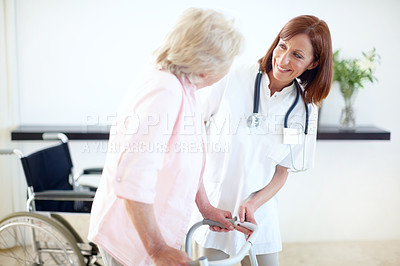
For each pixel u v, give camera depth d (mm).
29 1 2496
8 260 2174
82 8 2537
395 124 2666
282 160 1521
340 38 2582
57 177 2195
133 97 1030
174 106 1005
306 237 2795
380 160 2707
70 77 2611
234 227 1330
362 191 2742
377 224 2791
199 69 1030
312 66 1371
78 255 1870
